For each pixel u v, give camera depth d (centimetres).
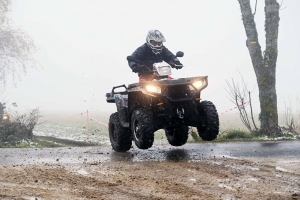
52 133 2650
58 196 538
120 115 962
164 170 714
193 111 853
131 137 929
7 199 522
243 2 1471
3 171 707
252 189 566
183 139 1016
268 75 1396
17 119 1802
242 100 1446
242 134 1327
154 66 904
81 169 731
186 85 838
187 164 770
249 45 1450
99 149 1062
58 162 821
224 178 638
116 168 740
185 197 529
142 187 586
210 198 523
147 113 855
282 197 524
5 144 1556
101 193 554
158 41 947
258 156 867
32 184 609
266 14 1442
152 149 1038
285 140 1234
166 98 819
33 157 902
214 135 863
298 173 670
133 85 869
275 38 1419
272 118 1374
